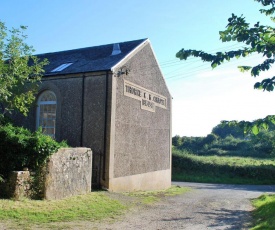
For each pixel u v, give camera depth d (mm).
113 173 14086
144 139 17297
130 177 15594
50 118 15398
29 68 12188
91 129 14227
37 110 15602
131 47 16859
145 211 10695
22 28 11562
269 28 3732
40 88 15531
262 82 3717
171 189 19312
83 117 14438
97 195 12016
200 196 16516
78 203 10359
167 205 12359
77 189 11477
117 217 9438
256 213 10859
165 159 20109
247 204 13703
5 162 10164
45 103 15594
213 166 33594
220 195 17672
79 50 18688
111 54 16500
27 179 9695
